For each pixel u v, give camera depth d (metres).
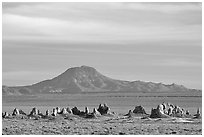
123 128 65.56
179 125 69.19
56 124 70.69
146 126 67.94
